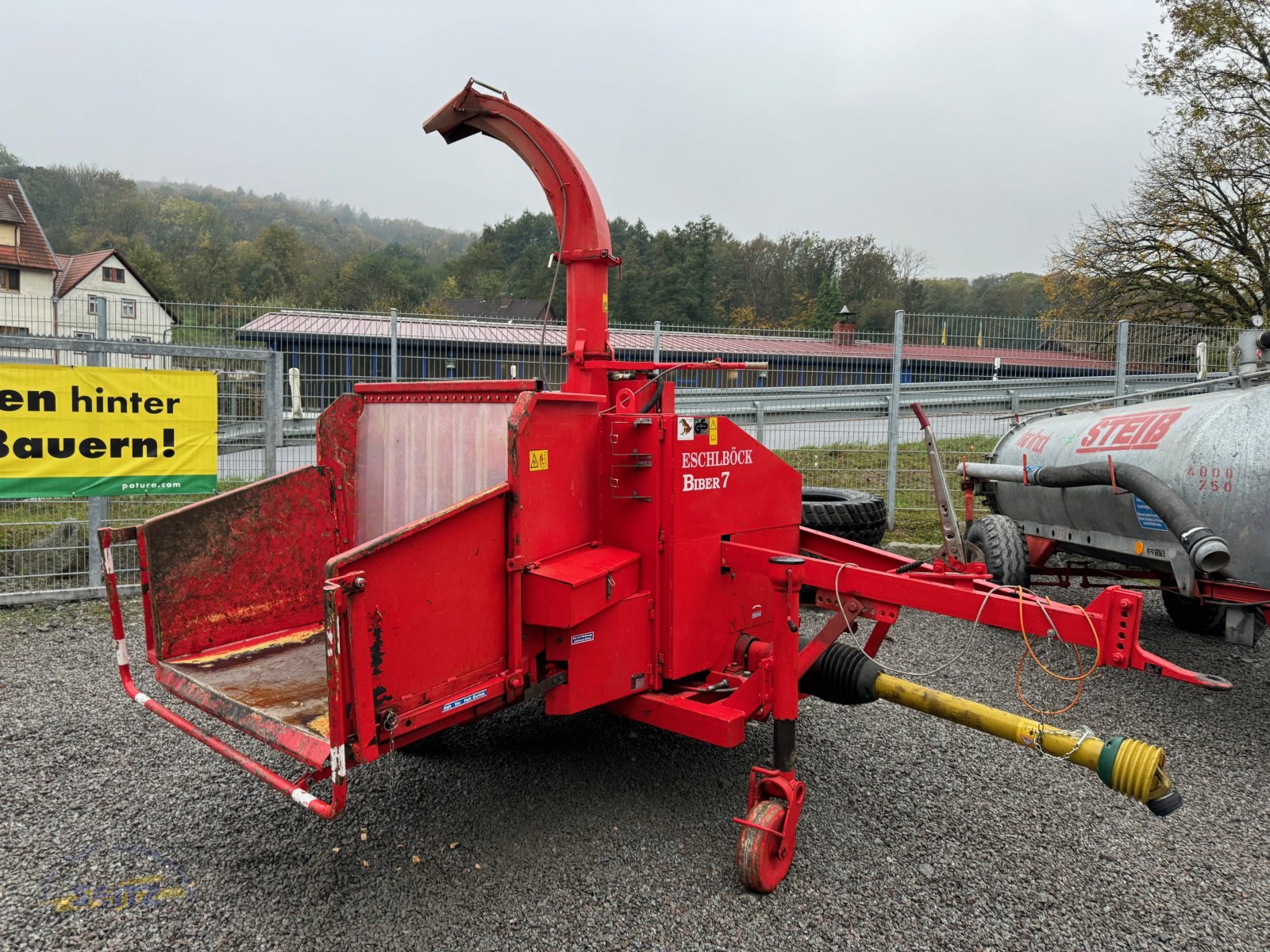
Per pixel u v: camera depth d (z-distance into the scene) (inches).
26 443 259.3
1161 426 205.6
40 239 1622.8
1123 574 242.1
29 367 257.8
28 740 166.6
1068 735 117.6
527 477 121.6
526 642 123.4
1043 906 119.7
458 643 112.1
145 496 292.8
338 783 92.1
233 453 304.5
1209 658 235.8
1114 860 132.3
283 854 128.0
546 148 166.6
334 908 114.6
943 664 226.8
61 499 274.7
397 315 363.6
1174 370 408.2
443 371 381.7
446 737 174.2
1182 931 114.7
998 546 243.4
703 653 146.8
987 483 283.6
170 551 130.9
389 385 152.3
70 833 132.6
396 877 122.3
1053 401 409.7
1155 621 272.2
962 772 162.1
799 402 397.1
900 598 130.3
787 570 124.6
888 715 190.7
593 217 163.2
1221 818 146.9
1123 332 398.0
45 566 291.6
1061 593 302.4
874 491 398.0
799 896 120.0
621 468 140.3
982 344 395.5
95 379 267.6
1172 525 182.2
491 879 122.1
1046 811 147.6
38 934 107.1
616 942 108.7
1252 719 193.2
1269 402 183.8
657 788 151.9
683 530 139.1
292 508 148.3
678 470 137.1
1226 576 185.8
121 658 130.0
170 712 120.6
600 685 131.8
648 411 160.1
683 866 126.7
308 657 134.0
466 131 185.2
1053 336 401.7
